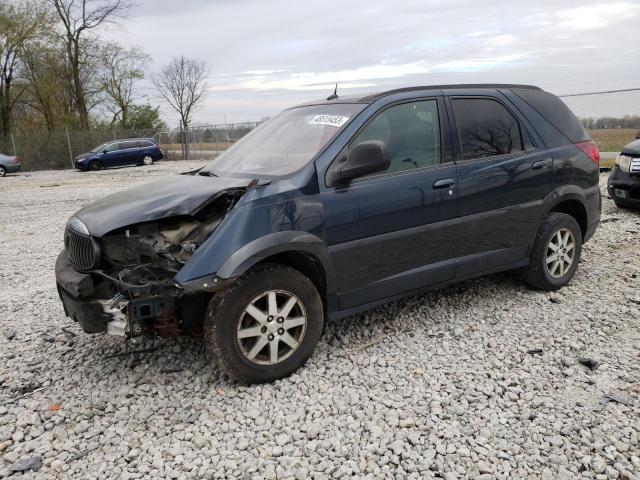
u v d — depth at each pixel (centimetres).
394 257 394
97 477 269
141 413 323
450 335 417
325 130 390
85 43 3725
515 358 375
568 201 506
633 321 431
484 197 435
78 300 339
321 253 356
